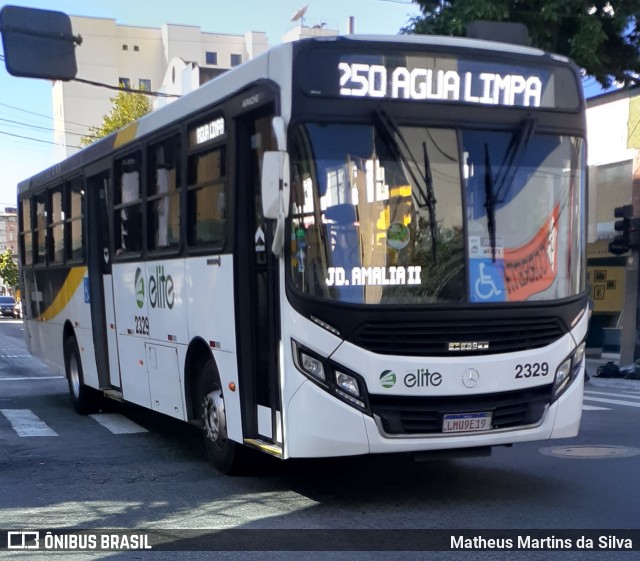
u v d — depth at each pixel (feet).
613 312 78.79
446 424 20.26
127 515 21.66
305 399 19.94
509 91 21.83
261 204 22.34
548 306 21.38
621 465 26.81
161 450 30.83
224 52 252.62
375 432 19.84
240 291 22.86
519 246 21.36
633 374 58.44
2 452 30.55
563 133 22.39
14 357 77.97
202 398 26.43
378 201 20.35
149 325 29.84
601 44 52.44
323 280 19.94
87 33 239.71
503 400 20.83
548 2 48.42
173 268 27.37
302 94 20.26
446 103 21.17
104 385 36.04
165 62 247.09
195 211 25.89
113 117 130.62
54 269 42.39
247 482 25.04
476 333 20.53
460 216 20.85
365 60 20.68
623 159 70.03
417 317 20.07
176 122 27.04
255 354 22.89
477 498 22.63
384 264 20.20
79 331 38.34
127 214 32.01
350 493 23.38
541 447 30.17
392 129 20.56
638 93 68.23
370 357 19.79
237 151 22.88
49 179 42.88
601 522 20.25
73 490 24.54
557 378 21.58
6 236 295.69
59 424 37.22
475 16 47.78
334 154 20.27
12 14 32.63
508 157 21.54
